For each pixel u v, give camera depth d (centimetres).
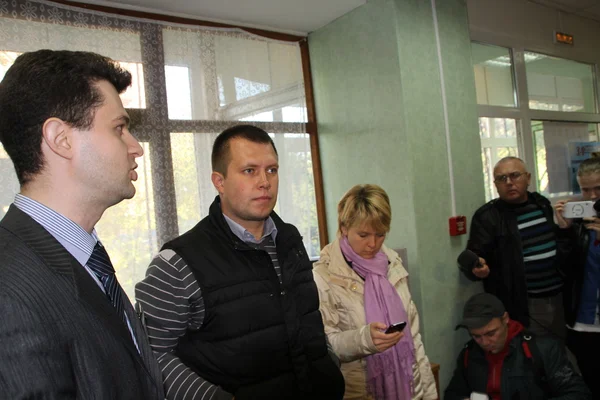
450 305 253
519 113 330
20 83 63
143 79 226
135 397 67
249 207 111
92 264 70
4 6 189
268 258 114
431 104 251
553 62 374
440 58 257
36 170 65
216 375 104
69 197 67
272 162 115
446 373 248
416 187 240
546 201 241
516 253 236
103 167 68
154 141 227
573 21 390
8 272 56
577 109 391
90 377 60
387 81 245
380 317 158
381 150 253
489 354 191
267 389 107
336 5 253
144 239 220
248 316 106
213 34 253
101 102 68
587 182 221
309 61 297
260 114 271
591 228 205
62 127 65
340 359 148
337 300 162
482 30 306
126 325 74
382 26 245
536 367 180
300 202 287
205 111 247
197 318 106
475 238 250
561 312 248
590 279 214
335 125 282
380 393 158
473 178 270
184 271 104
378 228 161
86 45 210
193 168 240
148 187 224
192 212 237
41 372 53
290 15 260
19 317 53
